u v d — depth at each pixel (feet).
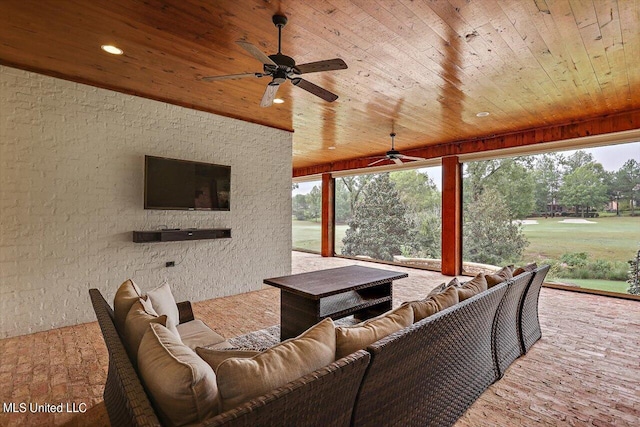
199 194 13.51
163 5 6.77
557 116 14.40
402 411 4.79
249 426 2.74
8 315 9.67
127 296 6.04
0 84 9.50
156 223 12.59
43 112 10.19
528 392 7.03
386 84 10.90
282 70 7.45
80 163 10.89
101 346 9.14
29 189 10.00
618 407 6.48
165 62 9.55
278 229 16.74
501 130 16.92
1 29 7.73
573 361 8.44
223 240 14.64
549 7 6.79
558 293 15.42
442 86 11.02
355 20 7.29
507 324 8.15
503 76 10.22
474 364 6.63
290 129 17.07
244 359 3.26
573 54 8.77
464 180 20.51
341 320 11.14
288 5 6.75
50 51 8.91
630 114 13.70
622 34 7.76
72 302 10.74
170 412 2.97
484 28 7.57
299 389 3.08
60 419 6.03
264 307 13.07
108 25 7.55
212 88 11.65
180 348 3.64
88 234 11.06
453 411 5.98
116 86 11.51
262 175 16.06
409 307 5.20
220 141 14.44
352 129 16.93
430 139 19.07
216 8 6.87
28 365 8.02
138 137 12.12
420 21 7.31
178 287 13.25
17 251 9.82
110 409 4.91
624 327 10.85
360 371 3.73
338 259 27.07
